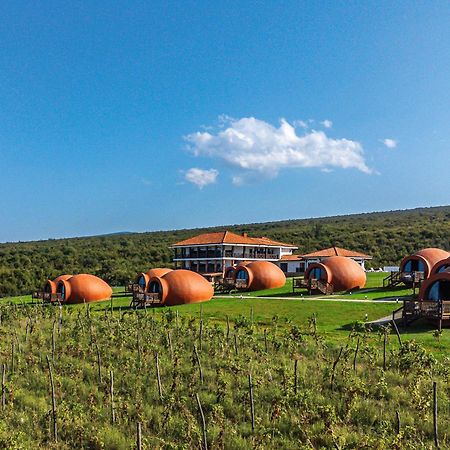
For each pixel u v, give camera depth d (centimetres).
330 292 5238
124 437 1688
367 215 17412
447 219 13462
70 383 2228
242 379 2159
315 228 13500
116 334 3020
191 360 2442
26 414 1912
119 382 2231
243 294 5706
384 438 1490
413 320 3381
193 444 1639
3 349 2867
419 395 1858
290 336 2800
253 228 15912
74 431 1744
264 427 1719
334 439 1523
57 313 4259
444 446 1565
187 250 8831
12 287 9275
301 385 2075
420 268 5259
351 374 2156
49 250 11644
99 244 12794
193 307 4762
